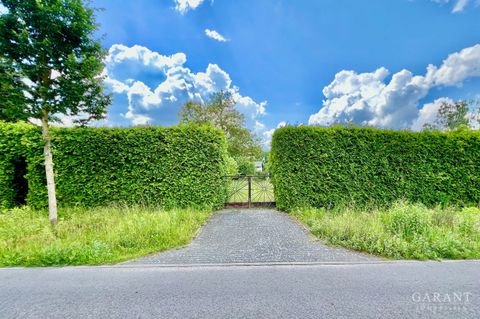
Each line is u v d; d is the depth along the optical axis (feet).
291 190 23.25
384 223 15.80
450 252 11.78
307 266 10.99
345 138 23.49
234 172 44.86
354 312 7.34
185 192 23.25
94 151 23.00
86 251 11.79
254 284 9.27
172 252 12.81
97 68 16.96
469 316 7.12
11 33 14.98
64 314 7.39
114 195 23.03
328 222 16.49
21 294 8.61
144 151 23.25
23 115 15.92
